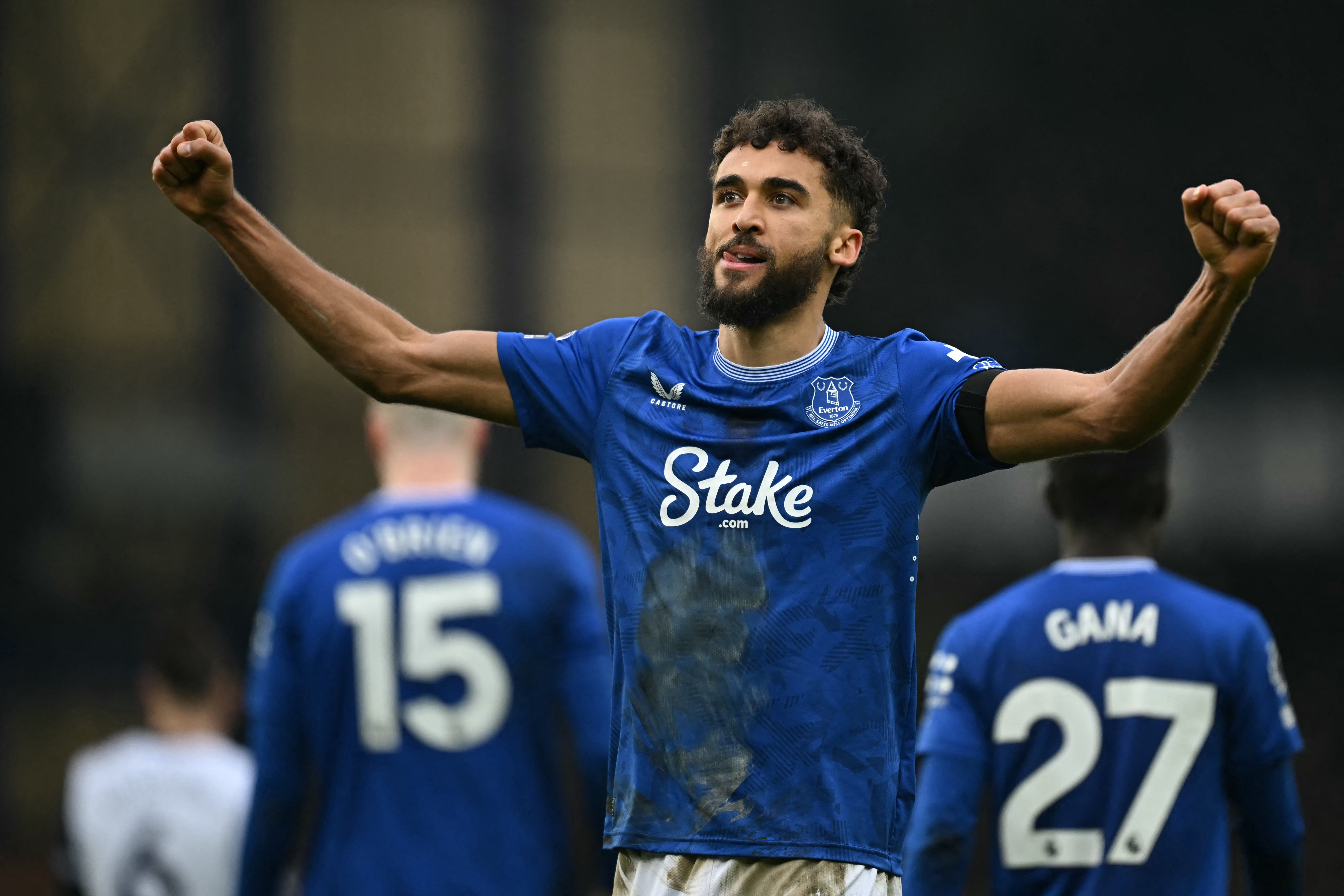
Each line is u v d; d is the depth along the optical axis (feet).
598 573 183.11
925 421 29.32
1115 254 199.93
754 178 30.09
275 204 203.31
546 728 48.11
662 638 28.94
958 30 205.98
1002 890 39.93
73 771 53.31
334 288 30.81
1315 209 193.16
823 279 30.50
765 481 29.07
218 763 52.65
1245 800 39.17
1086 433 27.86
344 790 46.96
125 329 193.98
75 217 194.39
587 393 30.94
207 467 193.26
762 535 28.84
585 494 201.26
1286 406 189.47
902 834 29.27
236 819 52.03
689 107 215.51
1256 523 187.93
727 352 30.58
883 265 202.28
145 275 195.42
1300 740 39.11
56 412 191.21
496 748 47.09
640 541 29.48
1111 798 39.04
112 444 191.62
